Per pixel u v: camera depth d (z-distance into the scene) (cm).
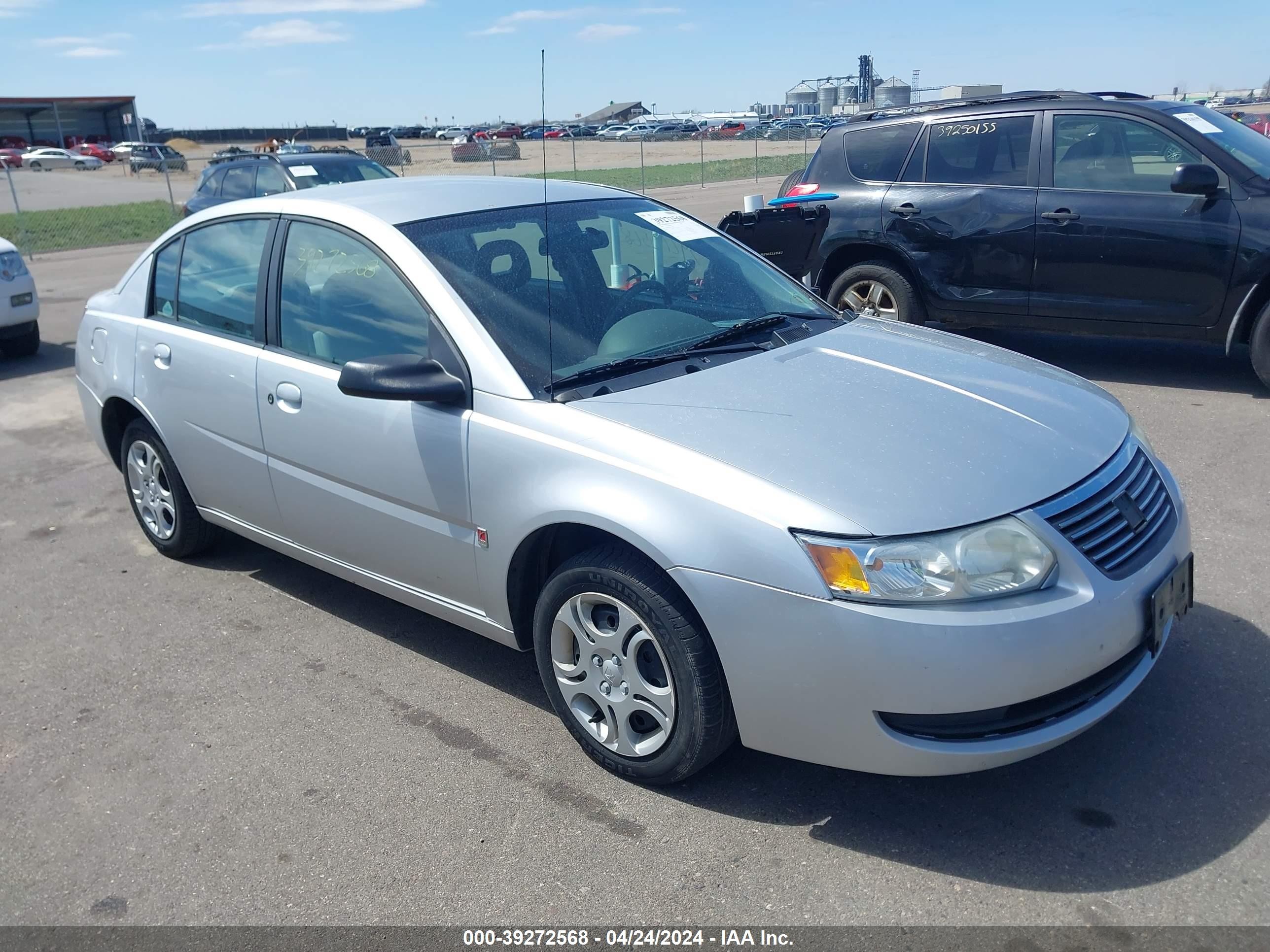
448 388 313
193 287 430
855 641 247
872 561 247
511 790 303
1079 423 304
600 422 291
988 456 275
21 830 297
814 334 366
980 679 245
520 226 370
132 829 295
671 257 394
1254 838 265
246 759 325
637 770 297
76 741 340
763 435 280
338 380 343
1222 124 657
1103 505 275
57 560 493
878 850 269
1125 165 652
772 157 4200
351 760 322
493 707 349
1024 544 255
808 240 680
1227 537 440
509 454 303
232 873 274
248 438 395
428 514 334
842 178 768
